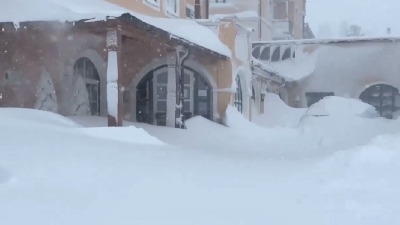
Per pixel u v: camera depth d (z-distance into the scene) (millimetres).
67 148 6594
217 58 16266
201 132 14094
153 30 11242
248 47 19156
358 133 14117
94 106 14906
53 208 3822
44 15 10523
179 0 19312
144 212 3773
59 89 13719
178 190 4531
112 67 10453
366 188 4578
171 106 14352
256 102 21656
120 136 8508
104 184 4684
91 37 13617
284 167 6223
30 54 13281
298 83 26141
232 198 4266
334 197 4246
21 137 7164
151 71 16141
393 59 25109
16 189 4414
